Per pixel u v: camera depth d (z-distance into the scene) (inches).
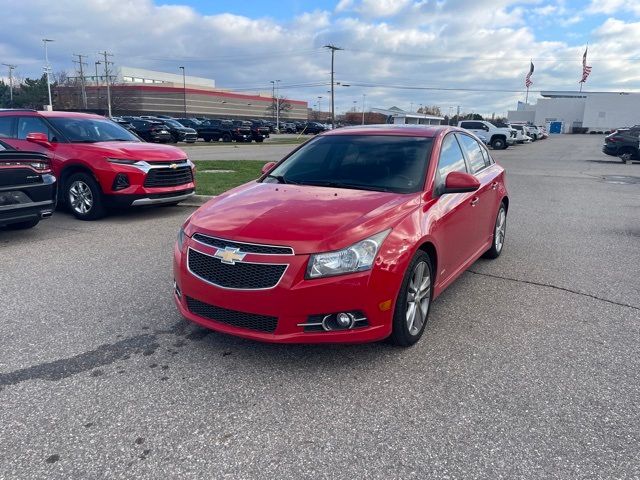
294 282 130.0
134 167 323.6
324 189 168.9
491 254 248.2
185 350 150.7
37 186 275.3
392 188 167.9
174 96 4183.1
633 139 902.4
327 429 113.7
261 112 5064.0
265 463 102.8
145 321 171.3
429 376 136.4
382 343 154.9
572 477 99.1
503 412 120.3
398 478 98.7
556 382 134.0
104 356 147.2
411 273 144.8
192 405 122.6
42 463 102.7
